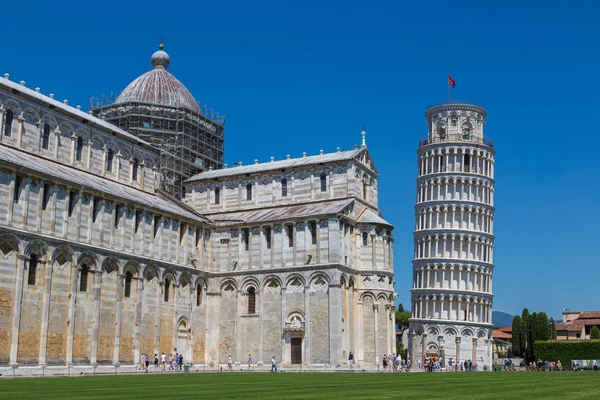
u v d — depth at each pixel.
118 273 74.62
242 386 38.91
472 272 142.75
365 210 95.69
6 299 61.25
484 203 147.62
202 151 114.25
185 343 86.31
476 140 151.25
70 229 69.12
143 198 85.06
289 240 88.81
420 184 151.12
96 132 86.94
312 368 82.62
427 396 29.06
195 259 89.06
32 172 64.56
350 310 87.38
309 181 97.38
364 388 36.03
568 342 135.50
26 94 75.44
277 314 87.38
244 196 102.06
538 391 32.78
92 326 70.50
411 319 143.00
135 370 73.44
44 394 30.91
